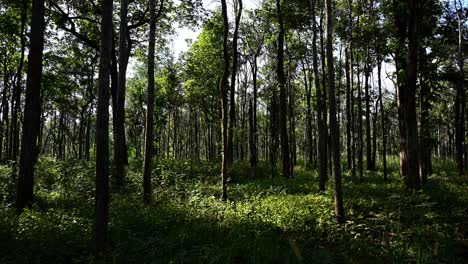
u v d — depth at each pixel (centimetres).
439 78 1770
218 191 1623
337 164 1031
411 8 1435
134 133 4922
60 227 862
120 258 700
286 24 2192
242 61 3491
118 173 1648
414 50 1474
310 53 2842
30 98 1126
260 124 5606
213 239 821
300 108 4291
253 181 2091
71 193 1384
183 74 3975
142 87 4522
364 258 759
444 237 884
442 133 5378
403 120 1816
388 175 2255
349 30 2016
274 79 2925
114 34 2367
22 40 2228
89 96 4053
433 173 2752
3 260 667
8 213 977
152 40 1388
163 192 1478
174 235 838
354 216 1105
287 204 1212
